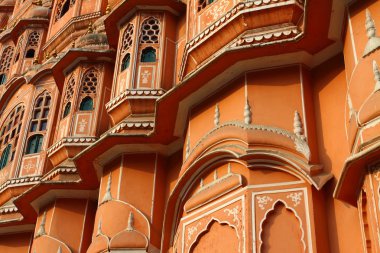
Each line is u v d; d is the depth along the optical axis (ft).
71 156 38.27
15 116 47.83
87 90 40.60
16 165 43.32
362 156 17.33
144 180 30.30
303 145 21.50
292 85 23.53
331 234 20.04
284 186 20.99
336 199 20.17
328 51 23.43
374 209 17.21
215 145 23.86
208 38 27.63
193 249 22.65
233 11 26.61
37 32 57.36
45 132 44.11
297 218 20.11
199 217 23.03
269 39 24.93
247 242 19.99
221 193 22.41
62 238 34.91
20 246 40.91
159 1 35.88
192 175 24.63
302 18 25.43
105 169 32.27
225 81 25.38
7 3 75.15
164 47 34.83
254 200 20.97
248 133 22.33
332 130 22.03
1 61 60.49
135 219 28.91
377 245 16.85
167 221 26.71
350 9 21.11
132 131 31.86
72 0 53.88
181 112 27.73
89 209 36.17
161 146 30.78
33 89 47.19
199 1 30.27
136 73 33.99
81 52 40.91
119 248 28.12
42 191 36.14
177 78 33.78
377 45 19.06
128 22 37.09
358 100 19.02
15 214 41.42
